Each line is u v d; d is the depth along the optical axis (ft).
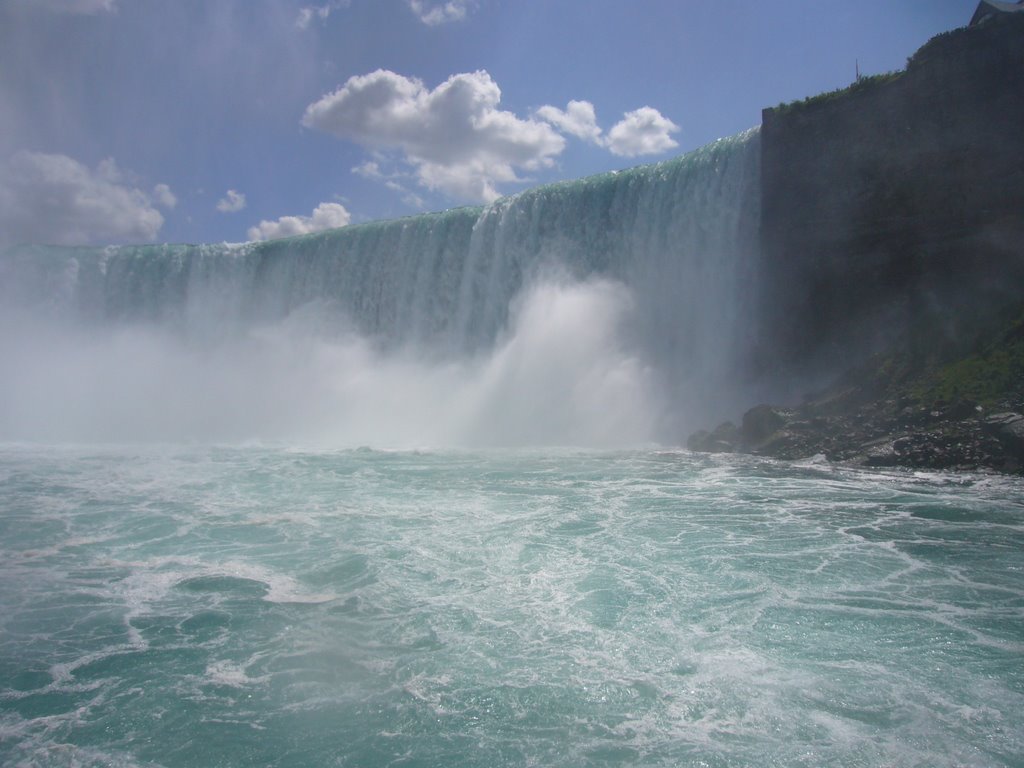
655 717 24.39
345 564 40.70
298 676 27.94
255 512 53.52
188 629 32.32
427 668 28.22
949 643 29.37
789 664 27.76
